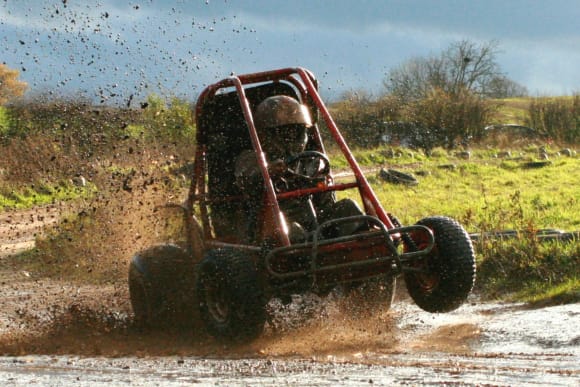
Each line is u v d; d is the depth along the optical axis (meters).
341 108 91.75
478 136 94.62
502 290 24.22
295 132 19.88
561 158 74.56
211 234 20.98
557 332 17.19
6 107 58.66
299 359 15.77
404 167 69.00
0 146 58.00
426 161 76.94
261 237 18.66
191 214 21.05
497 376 12.97
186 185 28.16
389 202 43.25
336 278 17.50
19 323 22.41
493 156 80.50
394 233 17.12
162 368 14.96
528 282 24.28
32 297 27.11
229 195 21.06
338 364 14.84
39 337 19.89
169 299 20.19
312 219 18.88
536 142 94.50
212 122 21.05
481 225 29.59
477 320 20.03
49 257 32.44
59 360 16.61
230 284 16.92
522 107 164.00
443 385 12.27
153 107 29.97
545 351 15.74
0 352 18.30
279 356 16.38
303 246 16.78
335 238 17.33
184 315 20.11
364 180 18.94
